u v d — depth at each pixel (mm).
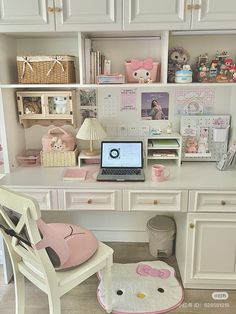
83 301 1815
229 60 1913
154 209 1765
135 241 2416
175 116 2156
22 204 1159
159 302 1795
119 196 1757
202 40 1984
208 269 1843
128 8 1612
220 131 2086
